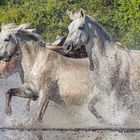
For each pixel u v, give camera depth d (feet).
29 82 69.92
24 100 76.07
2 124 69.31
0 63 75.97
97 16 108.37
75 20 67.77
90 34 67.62
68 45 67.15
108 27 108.37
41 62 69.92
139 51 68.69
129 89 67.67
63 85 69.67
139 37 105.09
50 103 71.61
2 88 86.53
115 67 67.62
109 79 67.62
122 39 106.22
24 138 65.31
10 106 70.18
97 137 65.16
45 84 69.56
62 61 70.03
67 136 65.77
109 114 68.08
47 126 68.54
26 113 71.20
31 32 70.85
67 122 70.13
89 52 67.87
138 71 67.67
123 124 67.67
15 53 70.69
